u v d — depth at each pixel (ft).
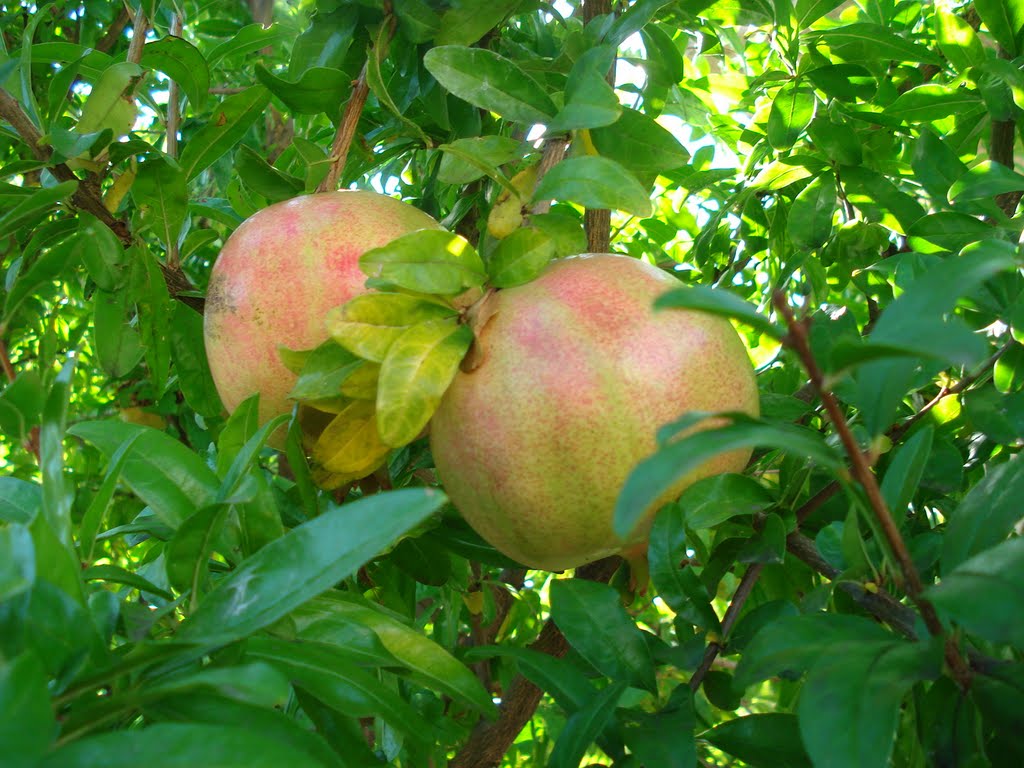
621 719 0.83
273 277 1.00
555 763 0.77
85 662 0.57
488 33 1.43
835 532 0.92
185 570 0.76
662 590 0.91
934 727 0.69
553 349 0.85
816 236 1.42
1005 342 1.10
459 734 1.31
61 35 2.27
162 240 1.28
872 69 1.59
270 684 0.54
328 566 0.61
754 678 0.64
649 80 1.57
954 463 1.11
